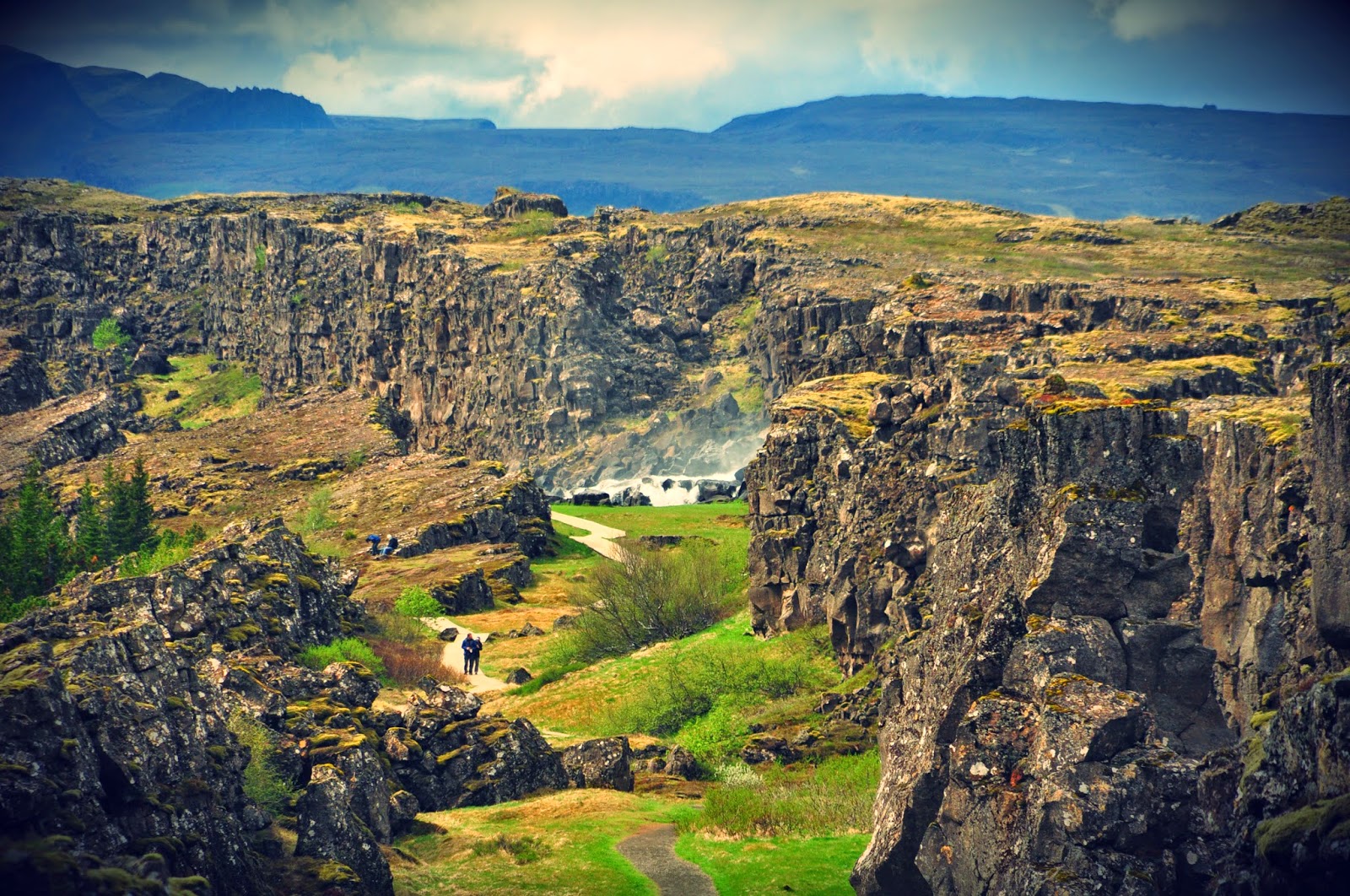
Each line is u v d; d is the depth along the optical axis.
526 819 57.59
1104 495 36.19
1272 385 92.94
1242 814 29.08
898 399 89.31
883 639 82.94
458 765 61.72
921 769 37.56
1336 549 35.41
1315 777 27.09
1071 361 105.19
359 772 50.22
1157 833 31.41
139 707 38.25
